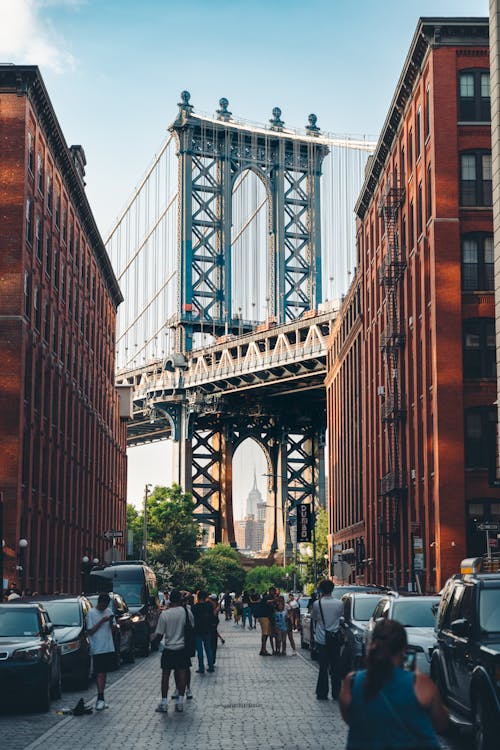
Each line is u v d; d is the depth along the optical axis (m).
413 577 54.69
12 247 52.34
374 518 75.12
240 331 145.50
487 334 50.53
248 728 17.86
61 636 25.22
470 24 51.88
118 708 21.20
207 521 166.00
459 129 51.62
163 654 20.41
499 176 39.44
